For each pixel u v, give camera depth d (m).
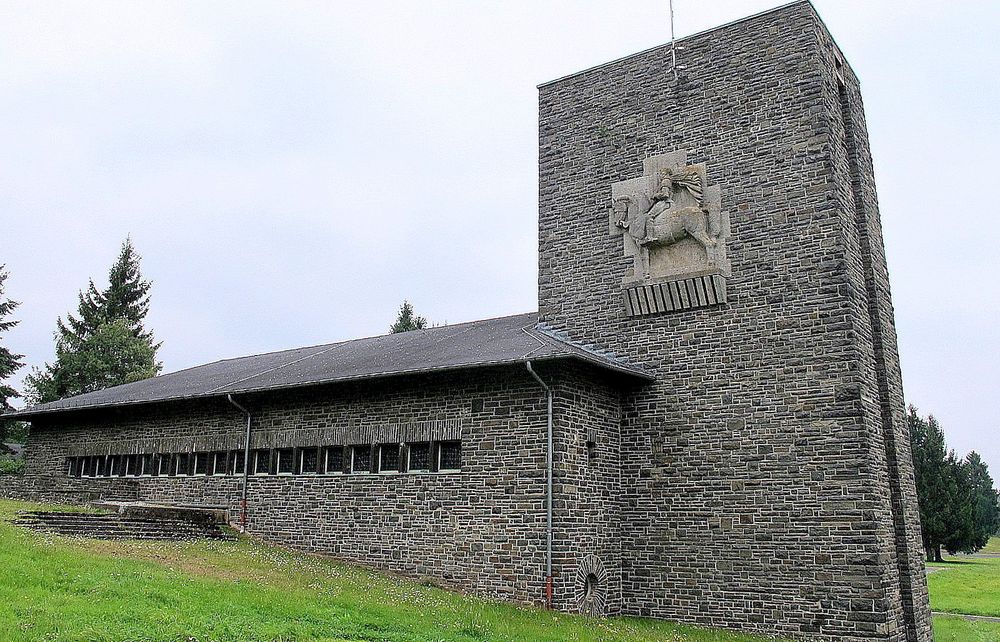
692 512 17.28
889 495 16.88
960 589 32.94
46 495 24.86
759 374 17.09
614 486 18.03
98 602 10.98
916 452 56.59
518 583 16.39
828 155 17.25
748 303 17.48
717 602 16.64
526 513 16.55
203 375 27.45
